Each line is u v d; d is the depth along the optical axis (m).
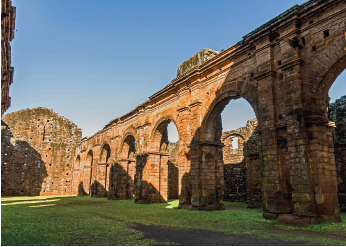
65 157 51.53
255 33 16.08
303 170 12.39
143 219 14.75
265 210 14.30
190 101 21.92
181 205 20.77
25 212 18.45
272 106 14.62
